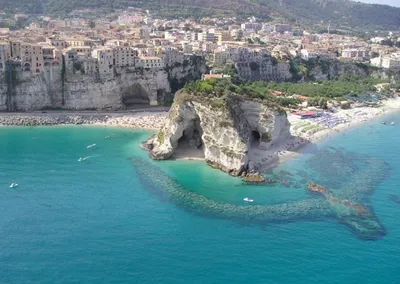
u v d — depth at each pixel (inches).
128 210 4350.4
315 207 4448.8
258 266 3415.4
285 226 4047.7
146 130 7593.5
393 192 4874.5
